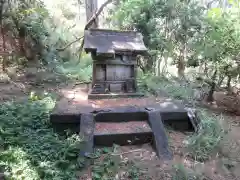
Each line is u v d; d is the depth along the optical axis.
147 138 3.55
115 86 5.09
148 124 3.75
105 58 4.88
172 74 7.05
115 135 3.43
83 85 6.18
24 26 7.33
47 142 3.22
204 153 3.26
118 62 4.96
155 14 6.43
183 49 6.64
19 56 7.45
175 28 6.55
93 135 3.37
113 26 7.33
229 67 4.47
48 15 8.55
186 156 3.24
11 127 3.52
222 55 4.43
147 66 6.95
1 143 3.07
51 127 3.74
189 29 6.33
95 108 4.12
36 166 2.71
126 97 5.01
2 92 5.32
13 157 2.77
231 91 5.13
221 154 3.31
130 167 2.93
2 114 3.92
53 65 7.67
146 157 3.20
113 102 4.64
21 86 5.84
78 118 3.73
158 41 6.37
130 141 3.50
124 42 5.02
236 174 2.90
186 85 5.88
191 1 6.53
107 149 3.32
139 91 5.24
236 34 4.25
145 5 6.44
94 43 4.80
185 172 2.85
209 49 4.69
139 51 4.85
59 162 2.84
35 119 3.88
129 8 6.59
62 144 3.17
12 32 7.24
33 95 4.82
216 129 3.76
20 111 4.06
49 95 5.06
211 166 3.04
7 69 6.87
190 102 4.92
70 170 2.81
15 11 7.18
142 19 6.45
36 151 2.98
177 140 3.66
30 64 7.56
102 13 8.30
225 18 4.55
